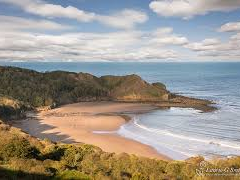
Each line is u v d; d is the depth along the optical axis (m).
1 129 54.38
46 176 19.41
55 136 77.88
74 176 19.73
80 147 39.88
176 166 27.38
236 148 64.25
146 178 23.30
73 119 102.00
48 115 111.31
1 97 114.56
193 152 61.50
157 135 77.25
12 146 26.91
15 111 108.12
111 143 69.62
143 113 113.25
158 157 58.12
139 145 67.50
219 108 122.38
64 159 30.09
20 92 135.50
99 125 91.25
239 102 138.75
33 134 80.25
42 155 30.52
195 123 92.56
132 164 29.06
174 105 132.25
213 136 75.38
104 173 23.09
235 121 95.00
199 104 133.88
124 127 87.88
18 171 19.59
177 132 80.19
